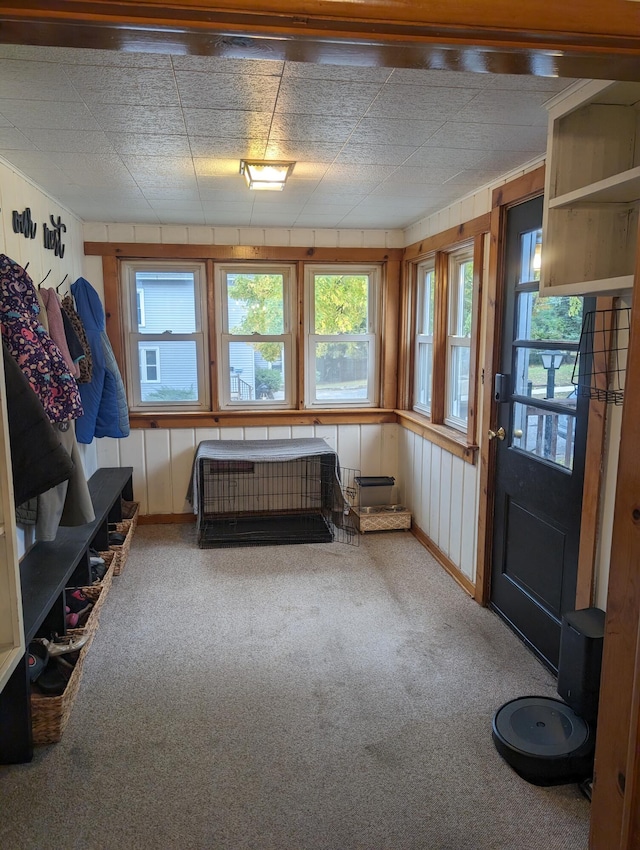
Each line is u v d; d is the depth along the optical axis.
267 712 2.20
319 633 2.79
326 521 4.39
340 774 1.89
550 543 2.49
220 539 3.99
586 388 2.19
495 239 2.86
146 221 4.00
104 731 2.09
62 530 2.81
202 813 1.74
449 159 2.51
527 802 1.79
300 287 4.37
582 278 1.87
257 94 1.79
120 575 3.44
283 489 4.53
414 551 3.89
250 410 4.46
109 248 4.05
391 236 4.36
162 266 4.24
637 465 1.04
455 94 1.78
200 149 2.37
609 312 2.02
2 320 2.12
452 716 2.19
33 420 1.82
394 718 2.17
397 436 4.60
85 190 3.07
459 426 3.64
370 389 4.64
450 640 2.74
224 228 4.19
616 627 1.11
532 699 2.12
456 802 1.79
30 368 2.14
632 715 1.04
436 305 3.79
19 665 1.88
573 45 0.99
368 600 3.16
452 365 3.76
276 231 4.25
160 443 4.31
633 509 1.05
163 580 3.38
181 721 2.14
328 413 4.48
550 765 1.82
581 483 2.25
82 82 1.70
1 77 1.66
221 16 0.89
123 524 3.79
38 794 1.80
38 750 1.99
